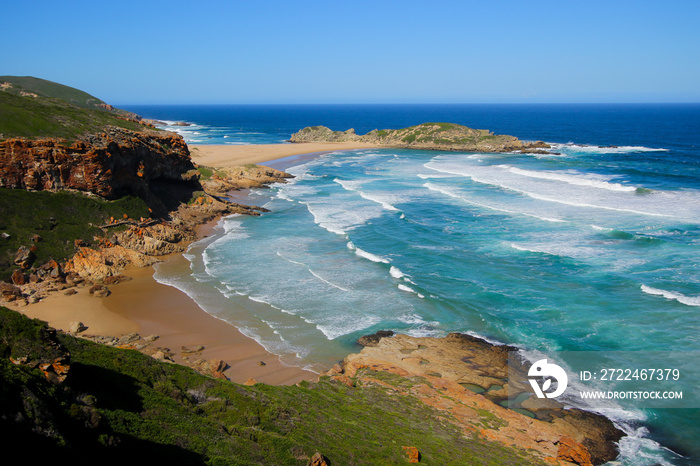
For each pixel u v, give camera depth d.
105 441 10.45
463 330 24.92
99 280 30.36
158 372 16.34
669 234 37.41
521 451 15.70
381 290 30.00
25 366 11.19
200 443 12.33
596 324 24.75
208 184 58.19
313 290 30.14
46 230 32.06
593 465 15.53
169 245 36.75
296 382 20.47
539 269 32.12
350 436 15.31
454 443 15.69
